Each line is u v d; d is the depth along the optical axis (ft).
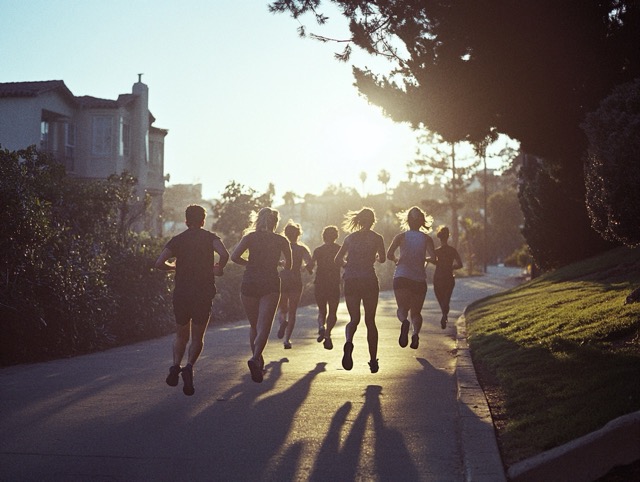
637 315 34.83
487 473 19.07
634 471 18.56
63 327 44.70
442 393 30.96
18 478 19.60
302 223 364.17
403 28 54.75
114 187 61.36
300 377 35.12
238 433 24.23
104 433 24.23
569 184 82.58
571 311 43.37
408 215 38.65
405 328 36.06
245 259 32.73
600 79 56.54
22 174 44.83
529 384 27.45
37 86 113.29
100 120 121.39
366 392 31.19
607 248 91.50
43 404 28.94
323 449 22.35
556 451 19.33
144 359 42.75
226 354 44.34
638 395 22.15
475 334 47.11
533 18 53.47
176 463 20.94
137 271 56.75
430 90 58.08
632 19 54.60
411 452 22.03
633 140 33.19
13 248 42.70
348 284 33.68
